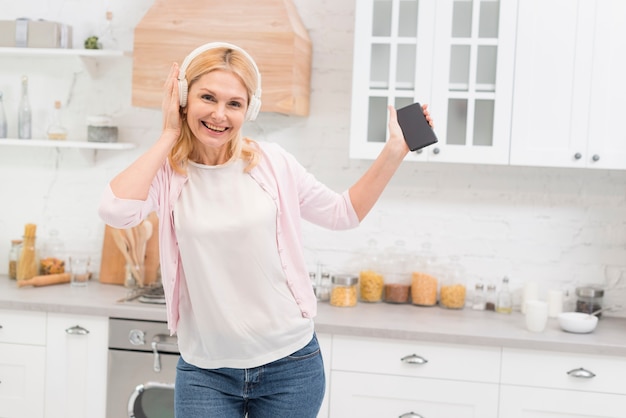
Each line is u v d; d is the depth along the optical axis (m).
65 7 3.84
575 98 3.18
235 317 2.02
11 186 3.93
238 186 2.03
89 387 3.25
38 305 3.25
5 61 3.88
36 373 3.29
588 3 3.15
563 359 2.99
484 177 3.60
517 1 3.19
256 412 2.16
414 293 3.56
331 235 3.73
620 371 2.96
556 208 3.57
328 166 3.69
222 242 1.99
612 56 3.16
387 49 3.29
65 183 3.90
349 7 3.64
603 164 3.18
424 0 3.24
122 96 3.83
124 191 1.89
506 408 3.02
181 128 2.02
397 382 3.08
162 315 3.17
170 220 2.02
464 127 3.26
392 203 3.67
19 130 3.76
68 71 3.85
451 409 3.06
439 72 3.26
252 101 2.02
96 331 3.23
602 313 3.52
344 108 3.66
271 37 3.29
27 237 3.70
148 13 3.39
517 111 3.21
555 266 3.58
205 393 2.08
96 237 3.88
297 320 2.10
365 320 3.19
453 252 3.64
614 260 3.55
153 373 3.20
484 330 3.09
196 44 3.33
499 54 3.21
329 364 3.12
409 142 2.13
